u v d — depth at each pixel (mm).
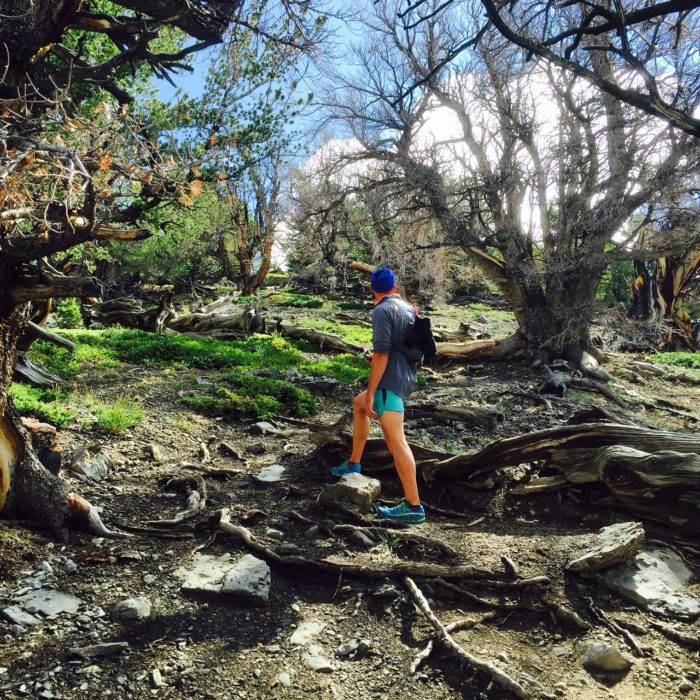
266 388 9742
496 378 13641
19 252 4145
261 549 4375
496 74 13445
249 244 39469
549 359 14875
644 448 5363
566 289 14984
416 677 3275
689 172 12867
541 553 4445
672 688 3244
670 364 17609
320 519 4988
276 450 7105
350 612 3850
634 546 4352
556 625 3809
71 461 5609
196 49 7516
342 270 29031
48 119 4262
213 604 3787
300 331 18109
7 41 5336
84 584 3873
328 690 3137
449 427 8305
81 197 4258
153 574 4074
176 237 31828
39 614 3516
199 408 8516
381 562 4305
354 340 18797
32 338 8414
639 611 3889
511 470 5938
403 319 4695
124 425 6988
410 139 16016
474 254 15805
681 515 4934
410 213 17609
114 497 5270
